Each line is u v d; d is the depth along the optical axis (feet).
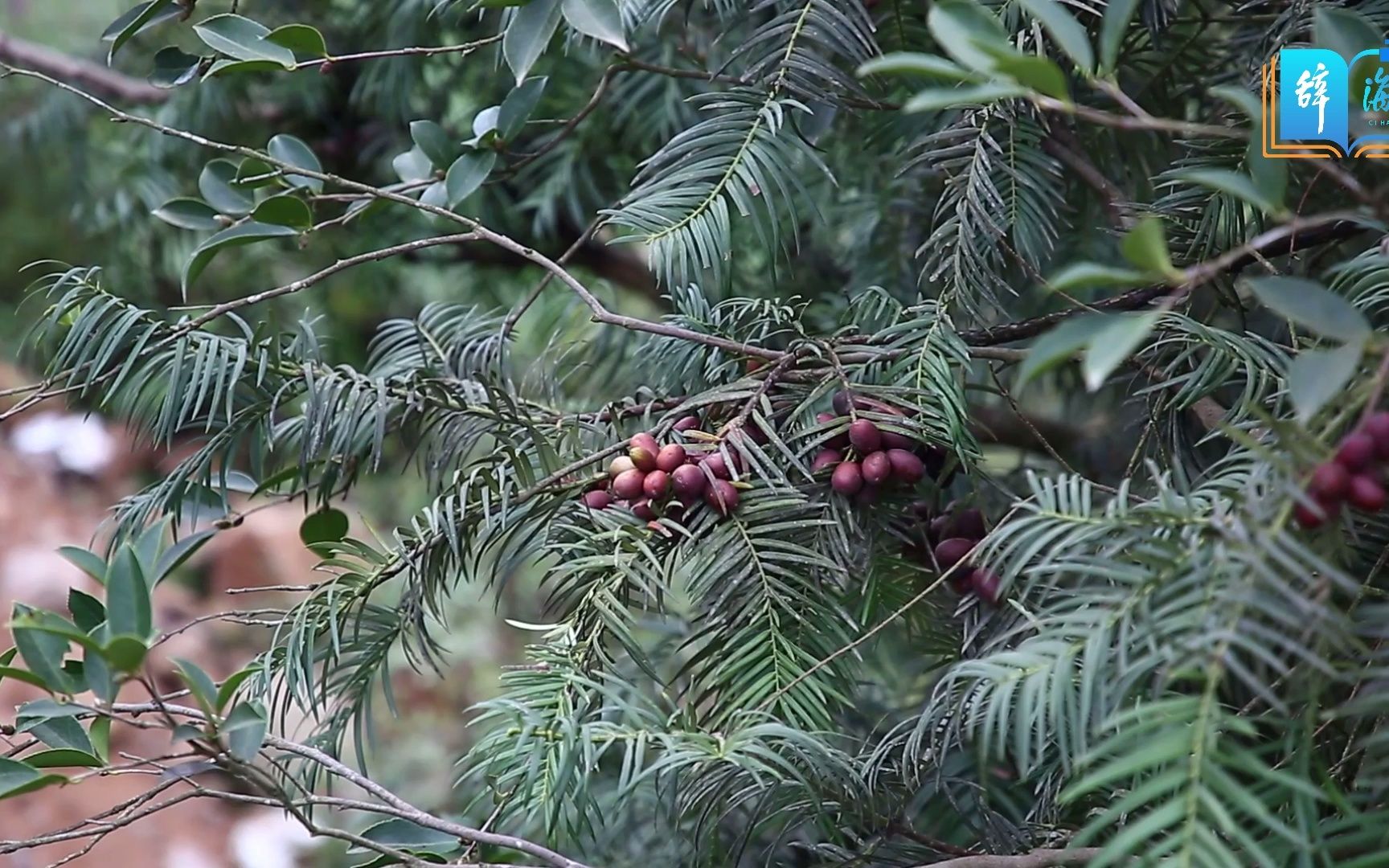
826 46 8.95
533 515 8.72
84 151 12.08
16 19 15.15
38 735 8.46
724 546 8.52
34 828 15.24
